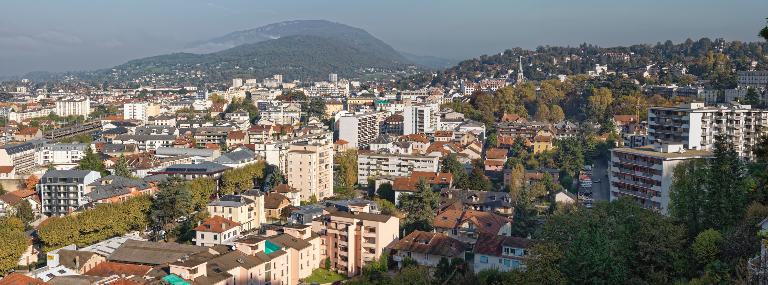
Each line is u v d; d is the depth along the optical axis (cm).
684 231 12125
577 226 12062
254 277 17525
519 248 17150
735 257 10694
